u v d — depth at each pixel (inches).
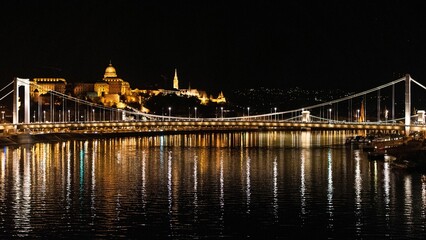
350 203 4156.0
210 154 7849.4
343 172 5723.4
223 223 3622.0
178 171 5851.4
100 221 3654.0
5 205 4079.7
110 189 4714.6
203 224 3599.9
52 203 4148.6
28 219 3693.4
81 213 3846.0
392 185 4867.1
